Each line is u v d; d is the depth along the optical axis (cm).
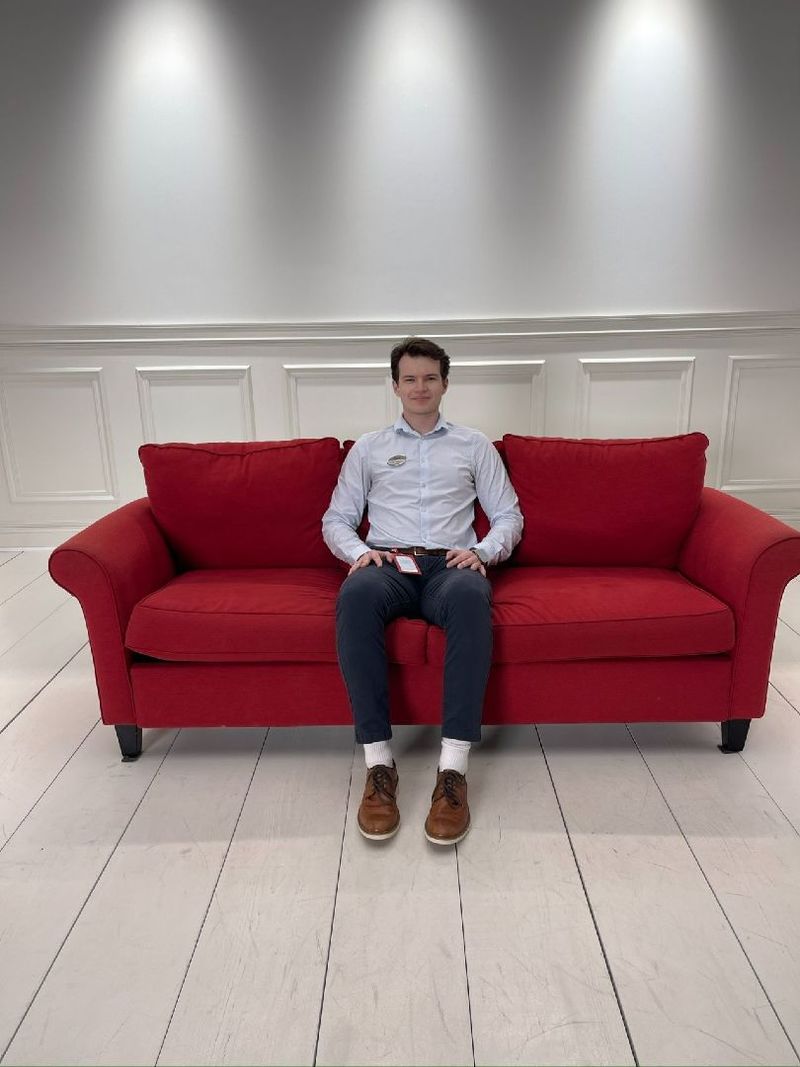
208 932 138
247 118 314
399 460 211
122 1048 116
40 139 317
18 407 348
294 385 343
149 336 337
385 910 142
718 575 189
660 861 154
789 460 348
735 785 178
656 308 331
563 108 311
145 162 319
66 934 138
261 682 184
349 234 325
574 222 323
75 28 305
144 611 182
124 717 188
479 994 124
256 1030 119
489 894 146
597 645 178
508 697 184
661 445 216
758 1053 113
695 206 320
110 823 169
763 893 145
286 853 158
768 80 306
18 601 301
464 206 322
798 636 257
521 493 221
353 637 170
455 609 169
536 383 339
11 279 331
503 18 302
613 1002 122
